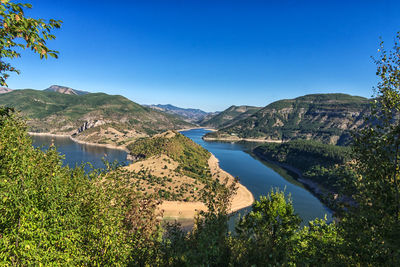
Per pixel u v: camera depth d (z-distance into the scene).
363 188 8.09
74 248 9.74
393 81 8.49
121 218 11.34
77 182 11.98
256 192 118.50
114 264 10.33
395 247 6.34
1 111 8.41
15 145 9.47
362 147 8.59
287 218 17.12
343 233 8.77
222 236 8.23
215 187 9.54
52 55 6.31
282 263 7.93
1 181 7.93
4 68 6.60
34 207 8.46
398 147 7.72
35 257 7.96
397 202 7.05
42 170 10.74
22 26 5.46
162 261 9.82
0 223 8.08
